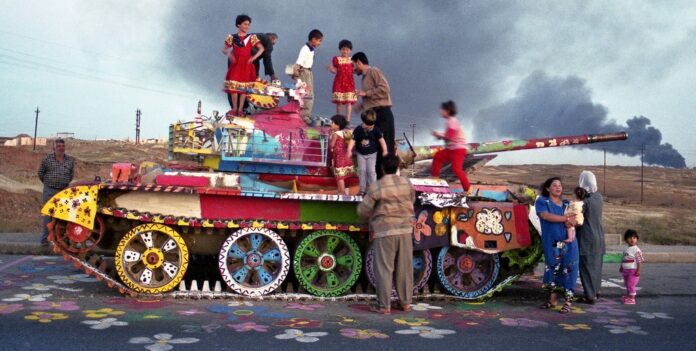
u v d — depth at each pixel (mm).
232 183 7789
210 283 8508
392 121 8914
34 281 8414
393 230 7340
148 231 7691
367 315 7176
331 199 7805
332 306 7629
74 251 7535
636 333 6637
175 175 7645
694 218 39969
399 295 7488
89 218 7355
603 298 8766
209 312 6984
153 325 6281
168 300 7535
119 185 7434
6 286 8008
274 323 6570
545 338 6328
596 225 8375
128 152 77250
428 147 9281
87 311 6777
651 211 51188
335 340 5953
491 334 6438
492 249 8297
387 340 6031
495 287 8453
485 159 9680
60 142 10898
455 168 8430
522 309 7871
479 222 8305
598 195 8477
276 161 8258
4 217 18344
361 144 8203
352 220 8133
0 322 6164
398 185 7344
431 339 6133
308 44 9680
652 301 8586
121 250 7570
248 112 9141
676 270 11914
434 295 8289
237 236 7812
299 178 8578
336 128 8539
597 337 6426
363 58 9039
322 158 8414
